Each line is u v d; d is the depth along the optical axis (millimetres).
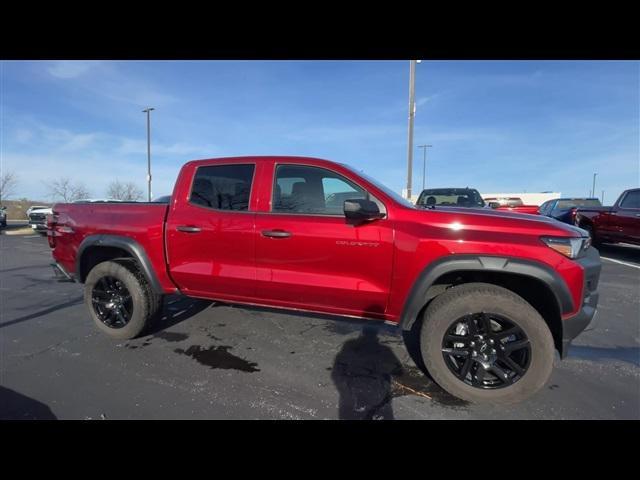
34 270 7426
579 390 2658
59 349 3408
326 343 3529
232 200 3188
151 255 3410
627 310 4520
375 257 2686
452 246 2500
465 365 2525
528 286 2625
